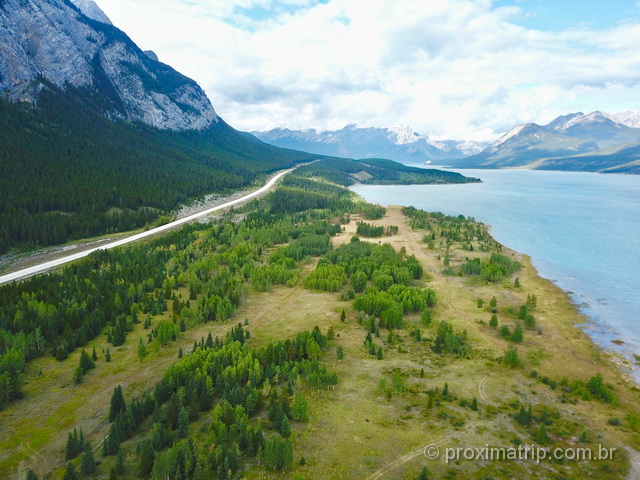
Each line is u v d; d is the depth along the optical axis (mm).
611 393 74250
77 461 55062
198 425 62500
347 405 67750
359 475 52062
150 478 51406
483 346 92250
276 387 73062
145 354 83438
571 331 101688
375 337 96375
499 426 62781
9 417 65500
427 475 52094
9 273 133250
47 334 90938
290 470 52844
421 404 68375
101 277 123125
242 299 118250
